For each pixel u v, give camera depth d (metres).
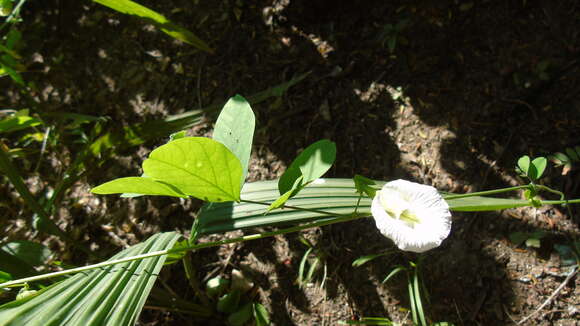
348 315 0.40
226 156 0.19
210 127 0.51
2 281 0.26
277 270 0.43
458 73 0.48
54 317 0.22
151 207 0.48
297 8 0.53
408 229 0.20
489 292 0.39
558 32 0.47
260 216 0.29
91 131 0.52
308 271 0.42
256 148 0.49
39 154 0.53
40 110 0.48
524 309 0.38
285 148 0.49
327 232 0.44
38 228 0.38
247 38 0.55
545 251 0.39
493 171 0.43
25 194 0.37
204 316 0.41
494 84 0.47
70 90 0.57
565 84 0.45
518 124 0.45
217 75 0.54
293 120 0.50
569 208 0.40
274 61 0.53
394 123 0.47
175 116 0.50
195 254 0.45
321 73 0.51
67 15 0.61
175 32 0.46
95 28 0.60
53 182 0.51
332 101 0.50
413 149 0.46
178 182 0.20
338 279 0.42
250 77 0.53
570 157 0.41
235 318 0.40
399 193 0.21
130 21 0.59
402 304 0.40
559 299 0.37
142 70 0.56
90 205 0.49
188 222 0.46
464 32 0.49
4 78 0.58
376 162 0.46
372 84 0.50
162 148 0.18
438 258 0.41
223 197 0.21
